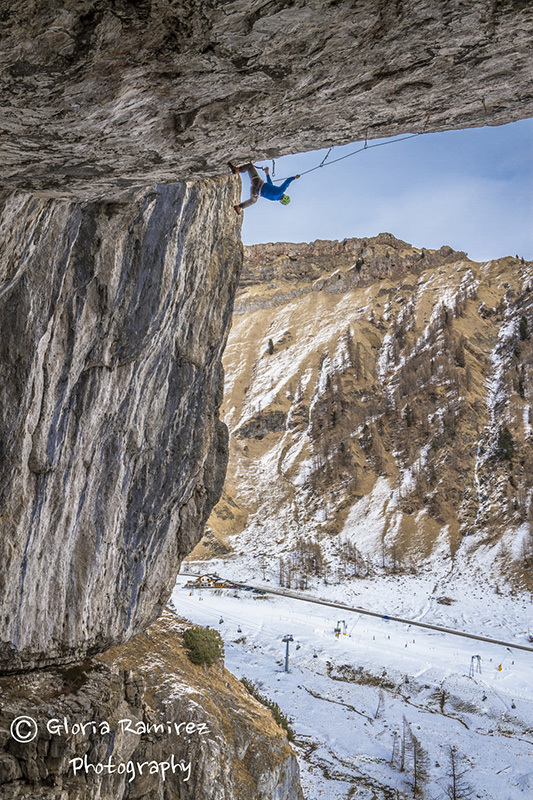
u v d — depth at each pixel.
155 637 27.75
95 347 14.45
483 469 174.38
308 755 53.66
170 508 20.16
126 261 14.26
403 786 49.97
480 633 102.06
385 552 144.88
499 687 74.50
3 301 11.99
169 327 17.39
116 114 6.70
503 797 49.94
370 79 6.66
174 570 21.33
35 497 14.09
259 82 6.52
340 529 159.75
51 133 6.98
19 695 15.23
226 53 6.01
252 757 24.70
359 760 53.78
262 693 67.44
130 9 5.33
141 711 18.55
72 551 15.92
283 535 158.00
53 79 5.98
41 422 13.59
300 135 7.80
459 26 5.87
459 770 53.84
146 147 7.56
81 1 5.16
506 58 6.39
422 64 6.45
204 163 8.26
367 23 5.76
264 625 92.75
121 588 18.33
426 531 153.12
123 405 16.33
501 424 189.50
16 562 13.99
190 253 17.31
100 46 5.67
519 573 130.88
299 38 5.89
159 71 6.19
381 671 76.94
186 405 19.48
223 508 168.50
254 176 9.73
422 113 7.46
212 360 20.62
